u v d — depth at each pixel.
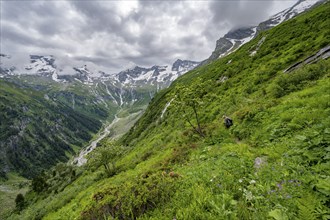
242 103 22.86
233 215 5.22
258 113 13.80
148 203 6.78
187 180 7.90
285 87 19.52
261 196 5.61
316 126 8.41
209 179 7.46
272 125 11.15
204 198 6.14
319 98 11.41
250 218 5.04
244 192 6.06
